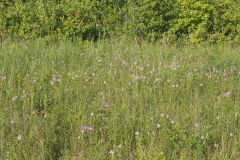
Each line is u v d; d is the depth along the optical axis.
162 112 6.26
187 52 9.15
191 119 6.09
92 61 8.31
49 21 9.96
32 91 6.59
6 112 5.99
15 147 5.29
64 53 8.59
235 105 6.47
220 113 6.34
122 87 6.88
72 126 5.85
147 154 5.34
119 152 5.41
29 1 10.66
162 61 8.24
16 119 5.79
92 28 10.17
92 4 10.37
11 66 7.61
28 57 8.30
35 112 6.11
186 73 7.77
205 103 6.68
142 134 5.75
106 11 10.48
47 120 5.88
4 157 5.17
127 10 10.55
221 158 5.45
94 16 10.24
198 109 6.34
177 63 8.17
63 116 6.07
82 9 10.13
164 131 5.67
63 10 10.18
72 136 5.66
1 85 6.84
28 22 9.95
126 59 8.38
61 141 5.58
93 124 5.84
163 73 7.61
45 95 6.37
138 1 10.58
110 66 7.72
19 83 6.88
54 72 7.50
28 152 5.23
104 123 5.94
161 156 5.21
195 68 8.09
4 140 5.37
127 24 10.30
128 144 5.58
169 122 5.97
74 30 9.99
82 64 8.19
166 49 9.25
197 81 7.55
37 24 9.95
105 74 7.51
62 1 10.52
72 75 7.37
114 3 10.79
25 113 5.98
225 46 10.12
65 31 9.95
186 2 10.66
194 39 10.28
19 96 6.46
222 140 5.55
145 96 6.70
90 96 6.71
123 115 6.05
